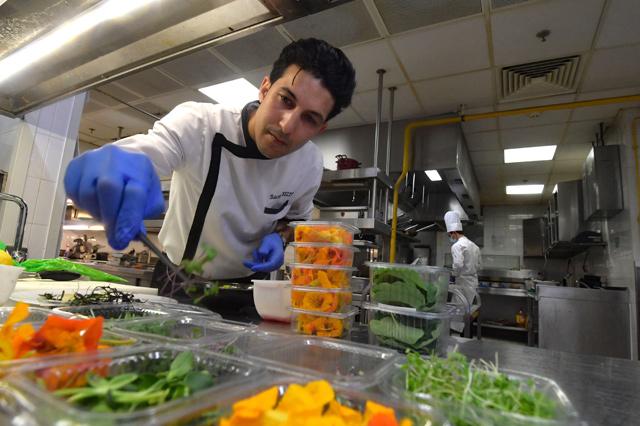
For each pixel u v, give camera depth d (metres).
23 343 0.51
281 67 1.00
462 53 2.49
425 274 0.80
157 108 3.63
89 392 0.40
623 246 3.14
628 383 0.63
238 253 1.30
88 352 0.49
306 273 0.88
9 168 2.30
